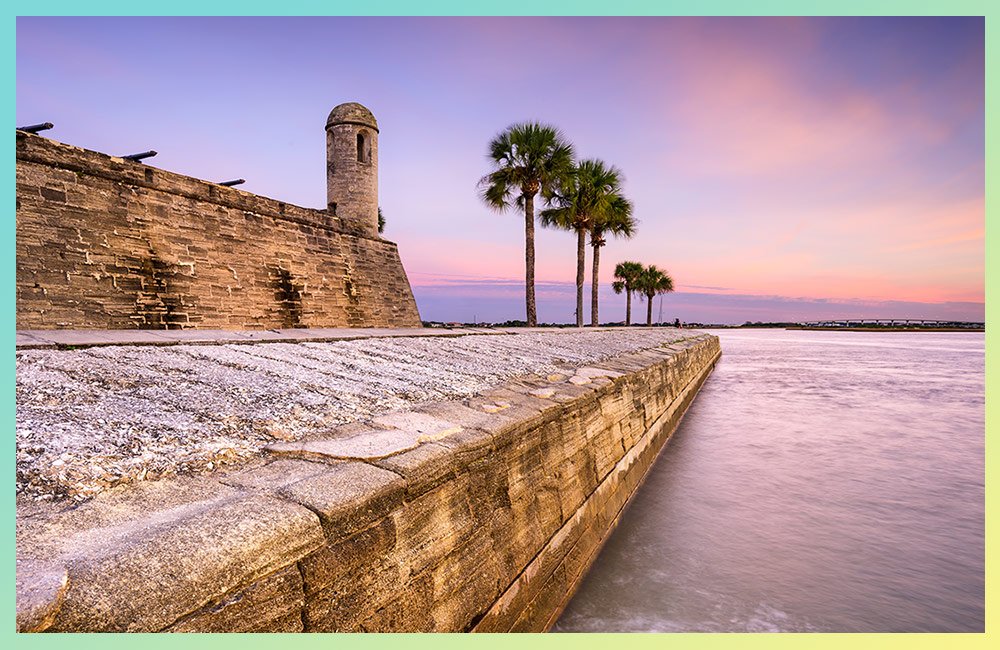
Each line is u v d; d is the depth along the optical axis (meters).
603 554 5.66
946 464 9.38
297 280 13.82
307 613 2.13
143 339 6.52
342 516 2.38
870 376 23.73
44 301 8.66
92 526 2.03
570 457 5.43
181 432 3.21
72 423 3.12
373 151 18.14
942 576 5.31
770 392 18.86
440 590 3.02
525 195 25.34
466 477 3.47
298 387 4.78
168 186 10.82
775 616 4.52
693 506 7.22
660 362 11.88
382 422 3.88
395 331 13.43
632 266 51.16
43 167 8.82
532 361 8.80
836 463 9.44
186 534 1.92
